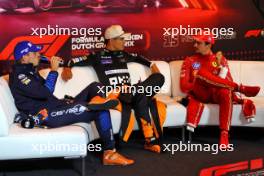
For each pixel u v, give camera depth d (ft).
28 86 11.00
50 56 14.46
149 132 12.39
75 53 14.69
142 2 14.94
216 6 15.62
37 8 14.10
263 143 13.46
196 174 10.98
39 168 11.55
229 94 12.58
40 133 10.33
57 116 10.80
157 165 11.59
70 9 14.38
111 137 11.48
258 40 16.24
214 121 12.92
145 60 13.83
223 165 11.56
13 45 14.08
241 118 12.91
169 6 15.20
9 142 10.18
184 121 12.85
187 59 13.80
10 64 14.14
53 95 11.88
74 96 13.05
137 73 13.82
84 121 11.19
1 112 10.00
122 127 12.05
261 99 13.89
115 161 11.57
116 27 13.23
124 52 13.73
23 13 13.99
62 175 11.02
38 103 11.18
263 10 16.01
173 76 14.35
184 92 13.56
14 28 14.01
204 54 13.71
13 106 11.27
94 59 13.28
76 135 10.44
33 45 11.28
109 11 14.71
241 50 16.16
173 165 11.59
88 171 11.23
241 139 13.87
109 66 13.15
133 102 12.38
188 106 12.85
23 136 10.21
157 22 15.21
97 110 11.13
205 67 13.58
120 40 13.25
